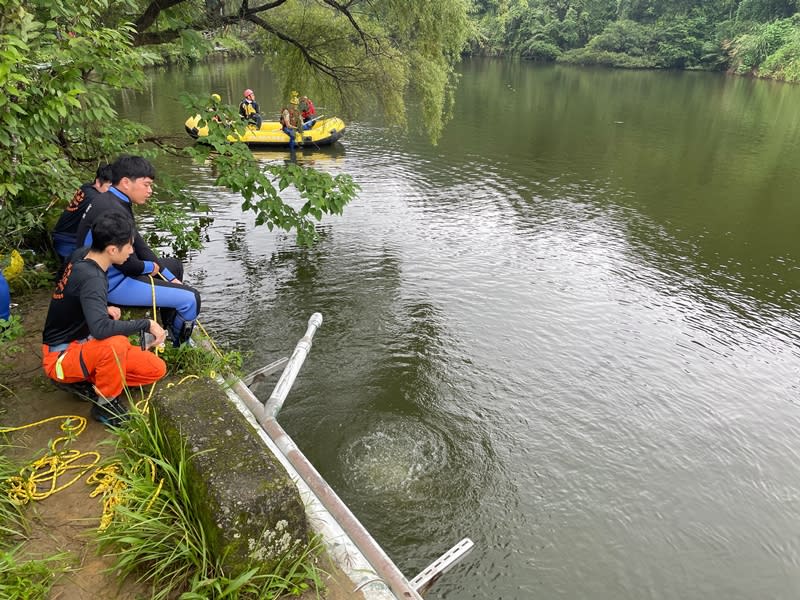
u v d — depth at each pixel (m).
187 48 7.77
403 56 11.53
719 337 7.72
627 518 4.95
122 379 3.22
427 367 6.67
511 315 7.92
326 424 5.68
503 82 33.97
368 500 4.92
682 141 19.31
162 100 20.38
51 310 3.37
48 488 2.99
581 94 30.05
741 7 46.66
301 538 2.53
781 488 5.35
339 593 2.56
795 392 6.68
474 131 19.39
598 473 5.38
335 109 12.62
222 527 2.30
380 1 10.73
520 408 6.13
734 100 29.78
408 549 4.54
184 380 3.12
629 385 6.62
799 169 16.17
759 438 5.95
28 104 4.24
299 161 15.00
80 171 6.65
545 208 12.34
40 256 5.90
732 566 4.61
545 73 40.88
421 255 9.62
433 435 5.66
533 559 4.54
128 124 7.22
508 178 14.33
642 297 8.66
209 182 12.59
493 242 10.34
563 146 17.92
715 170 15.90
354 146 16.78
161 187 8.72
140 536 2.58
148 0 8.28
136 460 2.98
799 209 12.97
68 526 2.76
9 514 2.74
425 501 4.96
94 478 3.03
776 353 7.43
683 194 13.74
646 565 4.56
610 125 21.59
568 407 6.21
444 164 15.30
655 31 48.91
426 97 11.84
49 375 3.40
